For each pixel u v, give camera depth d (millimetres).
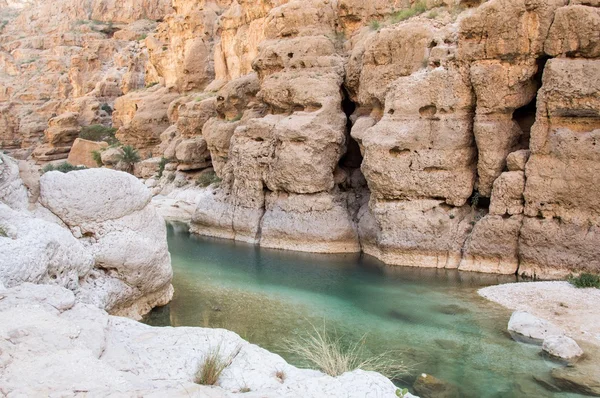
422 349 11125
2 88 75062
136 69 58469
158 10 79688
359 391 6707
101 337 7172
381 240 18641
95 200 11906
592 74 14539
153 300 13594
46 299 7898
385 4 22594
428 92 17703
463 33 16953
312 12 23422
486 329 12125
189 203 29078
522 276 15875
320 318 13109
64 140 54125
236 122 28234
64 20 90062
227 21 38031
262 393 6434
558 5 15391
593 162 14664
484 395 9172
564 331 11531
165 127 43844
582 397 9055
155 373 6914
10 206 11047
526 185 15766
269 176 21781
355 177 22719
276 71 23516
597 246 14594
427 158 17656
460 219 17766
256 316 13266
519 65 16156
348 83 21703
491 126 16688
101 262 11828
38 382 5574
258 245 21812
